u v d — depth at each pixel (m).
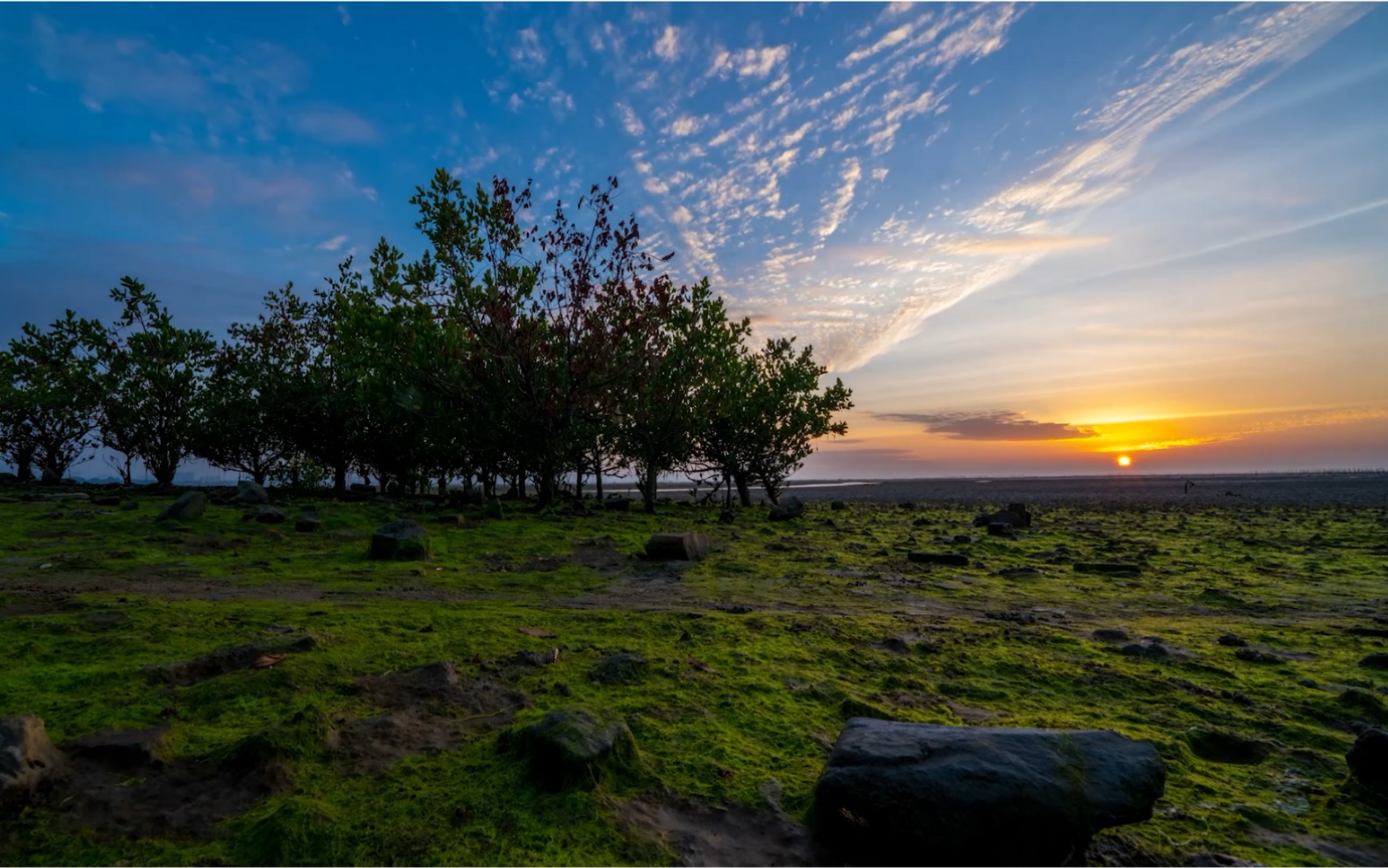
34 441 23.72
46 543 10.13
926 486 81.56
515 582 8.52
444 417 18.19
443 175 15.95
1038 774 2.80
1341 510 28.45
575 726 3.29
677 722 3.90
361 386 19.94
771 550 12.30
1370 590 9.04
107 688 4.13
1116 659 5.45
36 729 3.14
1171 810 3.11
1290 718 4.27
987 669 5.10
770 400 23.94
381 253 18.31
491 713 3.97
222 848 2.62
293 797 2.93
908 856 2.62
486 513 15.81
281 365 22.88
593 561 10.40
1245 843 2.85
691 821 2.92
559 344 17.89
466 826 2.79
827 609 7.32
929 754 2.95
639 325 17.33
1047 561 11.56
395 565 9.34
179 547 10.12
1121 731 3.96
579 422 18.89
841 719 4.05
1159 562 11.72
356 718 3.79
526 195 16.56
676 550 10.52
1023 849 2.63
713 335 19.00
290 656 4.73
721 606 7.30
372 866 2.52
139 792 2.99
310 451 23.52
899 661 5.21
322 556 9.95
